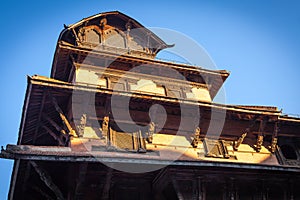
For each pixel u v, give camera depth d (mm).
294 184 21062
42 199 22453
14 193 21672
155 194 20516
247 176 20406
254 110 23797
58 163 18719
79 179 18266
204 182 19625
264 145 25203
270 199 20625
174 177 19109
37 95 21172
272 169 19828
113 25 29062
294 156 25766
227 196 19891
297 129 26000
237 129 24984
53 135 22906
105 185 19109
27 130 23750
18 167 18859
